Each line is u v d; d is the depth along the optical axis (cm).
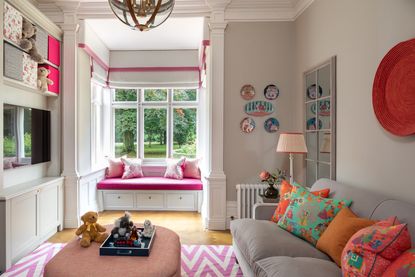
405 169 185
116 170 507
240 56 377
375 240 132
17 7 296
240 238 226
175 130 550
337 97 268
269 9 374
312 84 323
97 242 212
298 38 365
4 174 291
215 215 375
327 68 286
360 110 231
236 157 378
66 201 379
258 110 377
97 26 416
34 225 303
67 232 362
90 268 170
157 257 186
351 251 141
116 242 197
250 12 375
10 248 261
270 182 313
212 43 373
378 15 209
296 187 244
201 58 432
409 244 127
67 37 379
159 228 245
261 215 269
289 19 376
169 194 471
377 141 211
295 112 371
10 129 293
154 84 525
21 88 317
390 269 122
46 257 285
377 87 204
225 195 375
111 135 549
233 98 377
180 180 489
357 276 134
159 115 552
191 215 447
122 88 533
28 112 325
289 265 162
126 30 433
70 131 380
